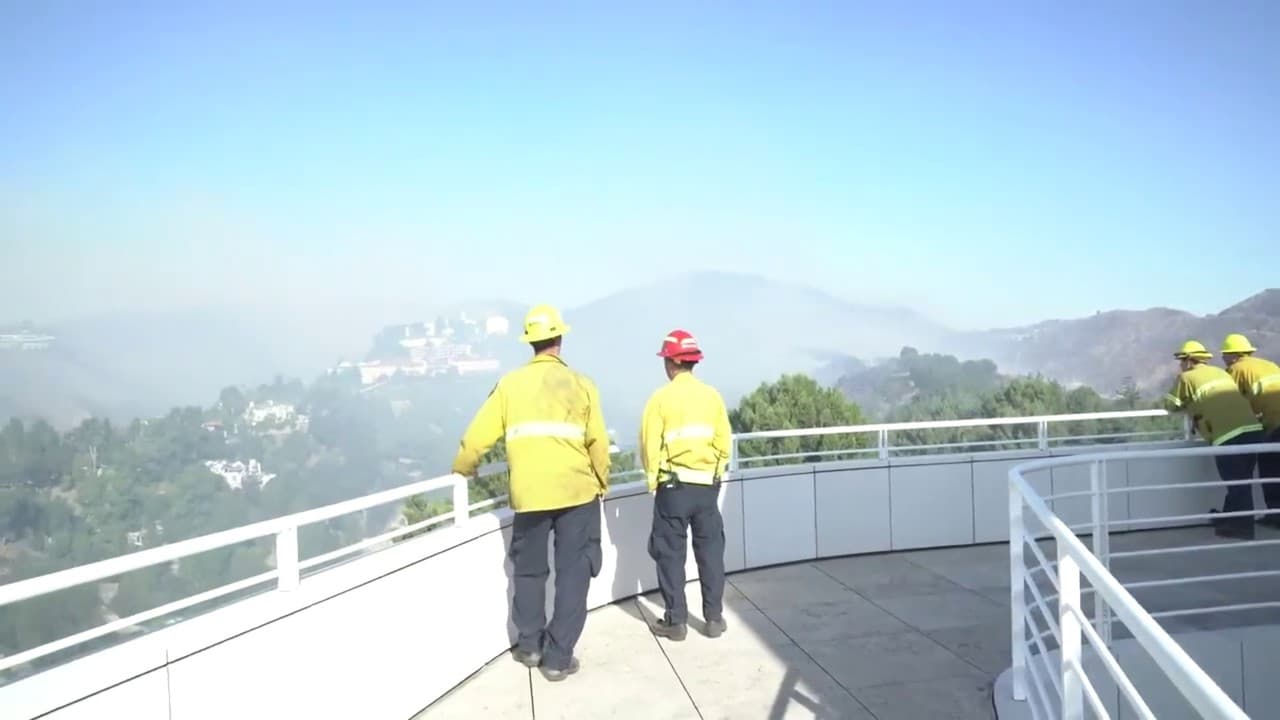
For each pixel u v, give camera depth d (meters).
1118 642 4.56
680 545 5.02
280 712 3.09
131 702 2.50
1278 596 5.63
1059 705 4.02
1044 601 3.17
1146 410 7.77
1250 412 7.21
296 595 3.20
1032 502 3.03
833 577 6.39
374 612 3.68
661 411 5.00
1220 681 4.80
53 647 2.28
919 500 7.26
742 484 6.71
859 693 4.12
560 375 4.47
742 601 5.78
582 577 4.44
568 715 3.91
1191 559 6.74
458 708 4.03
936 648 4.76
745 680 4.31
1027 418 7.53
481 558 4.59
